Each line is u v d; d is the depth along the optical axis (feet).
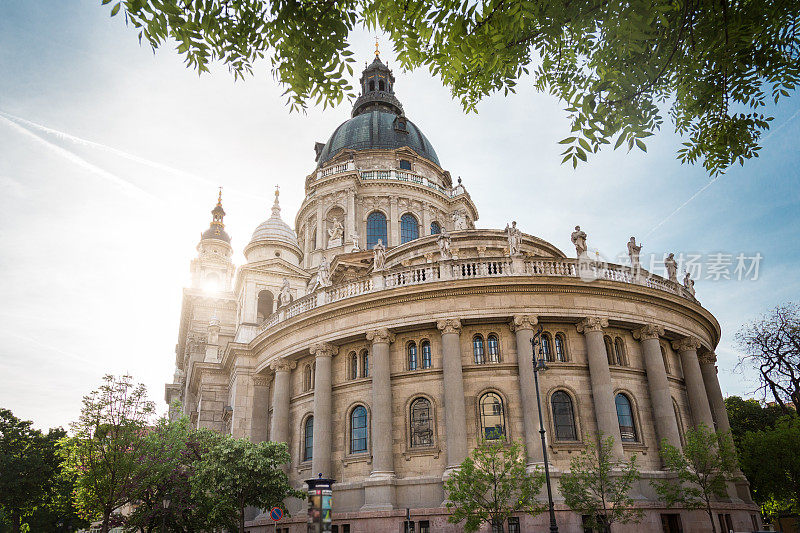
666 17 38.37
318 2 36.55
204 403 150.41
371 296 107.55
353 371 111.65
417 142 246.06
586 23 38.17
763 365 155.33
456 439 93.81
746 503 104.94
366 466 101.45
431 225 221.05
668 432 98.32
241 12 35.76
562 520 86.22
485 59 39.93
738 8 37.88
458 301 102.99
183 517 109.19
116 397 111.24
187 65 37.50
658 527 88.79
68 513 180.55
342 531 94.53
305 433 115.14
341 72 39.11
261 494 95.09
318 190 218.18
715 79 41.83
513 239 107.86
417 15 37.17
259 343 131.13
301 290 172.96
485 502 82.79
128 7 33.12
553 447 93.45
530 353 98.22
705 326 119.85
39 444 192.13
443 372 99.96
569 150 41.32
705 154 46.91
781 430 121.08
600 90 40.68
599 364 98.37
